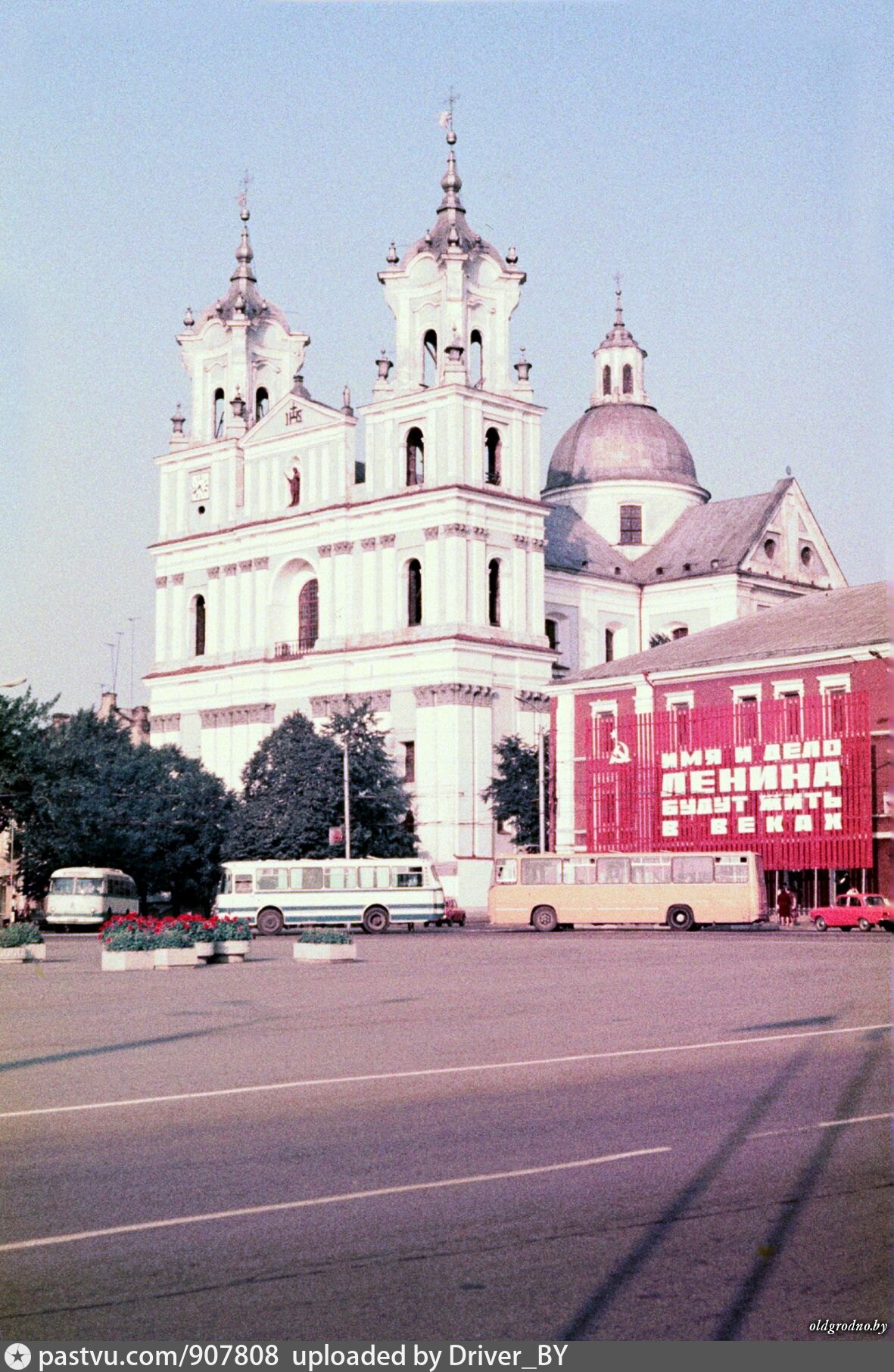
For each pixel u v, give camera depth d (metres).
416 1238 10.78
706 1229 10.98
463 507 98.94
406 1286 9.66
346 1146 14.09
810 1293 9.48
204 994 32.47
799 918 70.44
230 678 109.00
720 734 71.44
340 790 90.50
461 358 101.06
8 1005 29.81
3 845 102.44
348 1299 9.40
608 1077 18.39
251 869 68.81
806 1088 17.36
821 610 73.62
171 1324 8.98
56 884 81.56
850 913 63.34
